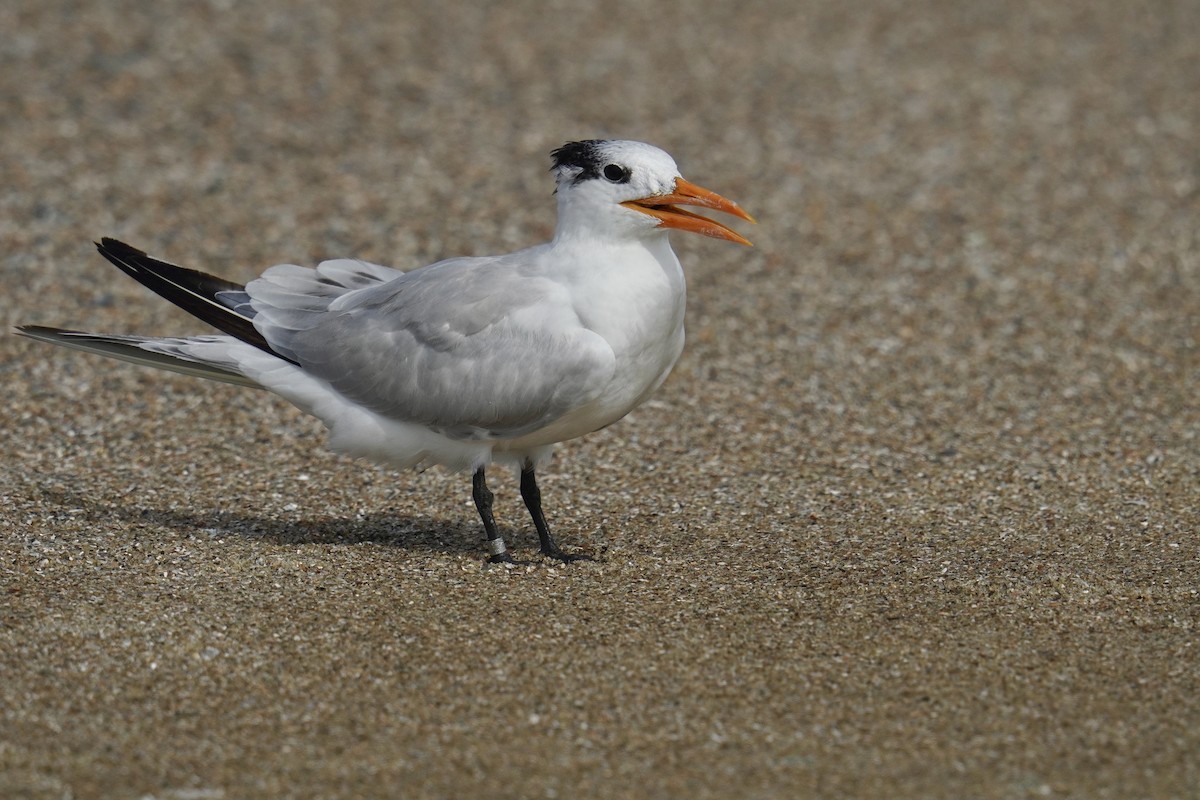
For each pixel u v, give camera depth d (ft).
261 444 42.73
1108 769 25.55
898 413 46.06
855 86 80.38
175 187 64.80
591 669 29.07
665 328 33.60
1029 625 30.94
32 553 34.27
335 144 70.59
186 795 24.80
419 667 29.12
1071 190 66.90
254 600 32.12
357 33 85.92
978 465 41.57
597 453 42.68
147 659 29.27
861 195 66.49
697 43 86.94
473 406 33.68
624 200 32.73
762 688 28.32
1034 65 83.71
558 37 87.20
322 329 35.22
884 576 33.68
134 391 46.19
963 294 56.39
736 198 65.82
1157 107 77.10
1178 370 49.21
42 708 27.32
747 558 34.99
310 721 27.12
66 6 86.28
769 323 53.67
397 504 38.86
